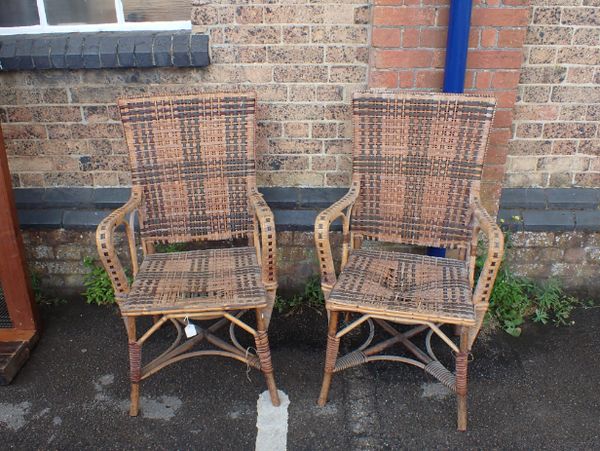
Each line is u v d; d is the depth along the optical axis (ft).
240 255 8.58
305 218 9.98
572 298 10.27
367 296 7.39
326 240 7.50
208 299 7.35
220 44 9.32
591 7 9.14
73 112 9.74
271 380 7.88
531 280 10.38
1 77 9.52
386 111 8.34
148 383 8.46
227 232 8.91
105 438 7.57
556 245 10.10
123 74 9.48
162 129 8.46
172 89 9.60
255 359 8.09
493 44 8.79
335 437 7.55
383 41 8.86
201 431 7.65
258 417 7.86
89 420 7.84
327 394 8.01
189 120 8.49
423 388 8.34
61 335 9.52
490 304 9.75
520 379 8.49
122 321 9.87
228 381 8.50
